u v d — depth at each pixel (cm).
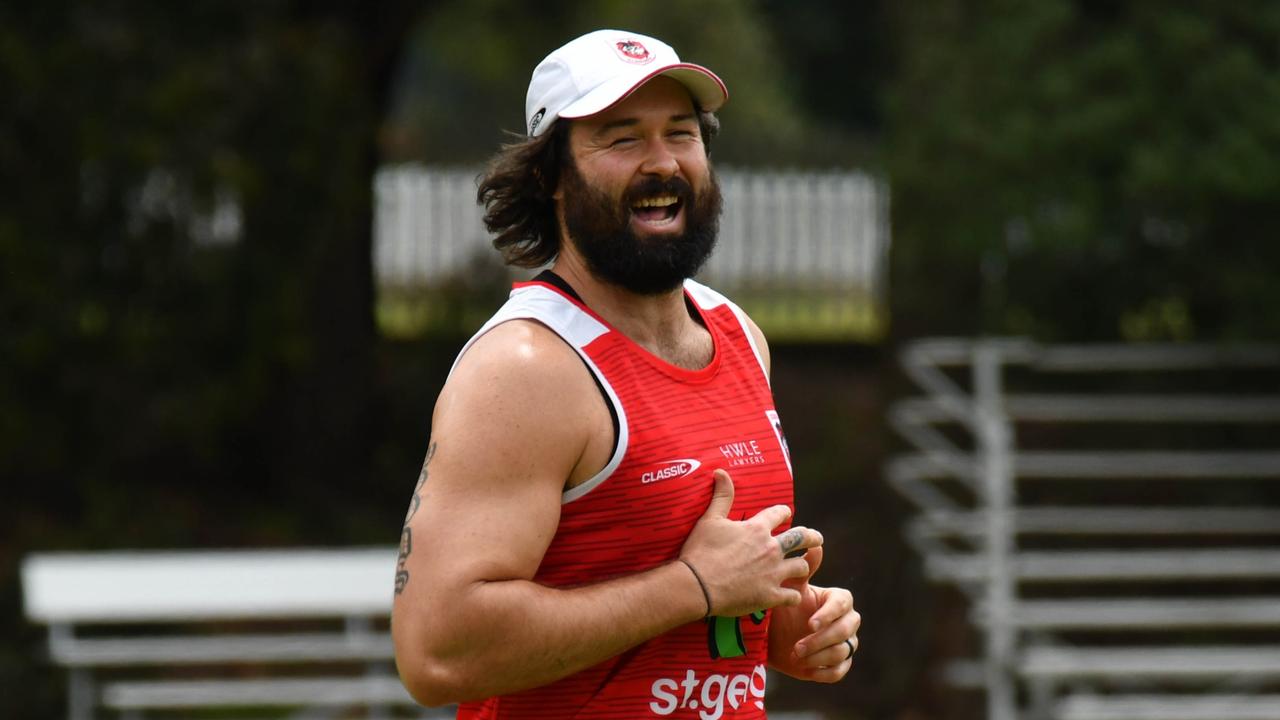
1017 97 3381
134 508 3847
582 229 905
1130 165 3181
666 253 898
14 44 3491
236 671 3347
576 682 896
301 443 4159
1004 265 3547
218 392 3772
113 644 3123
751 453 923
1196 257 3319
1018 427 3556
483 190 963
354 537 3941
